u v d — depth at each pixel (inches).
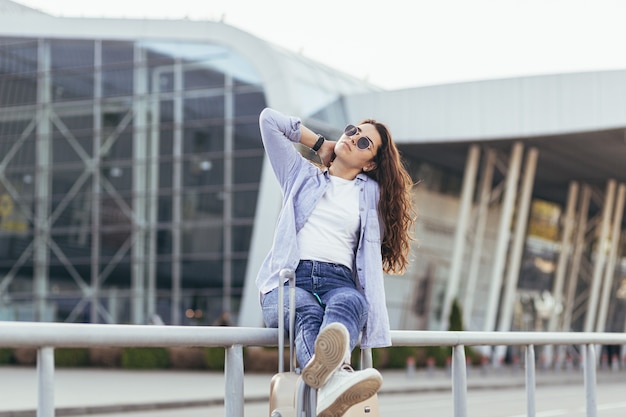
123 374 1125.7
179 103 1333.7
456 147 1331.2
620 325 2055.9
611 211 1761.8
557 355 1396.4
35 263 1380.4
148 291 1332.4
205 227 1312.7
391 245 170.6
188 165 1325.0
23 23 1392.7
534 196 1768.0
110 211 1355.8
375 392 138.2
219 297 1301.7
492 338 177.9
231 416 136.0
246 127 1296.8
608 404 733.3
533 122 1210.6
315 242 158.9
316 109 1274.6
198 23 1321.4
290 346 149.3
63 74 1384.1
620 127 1160.2
